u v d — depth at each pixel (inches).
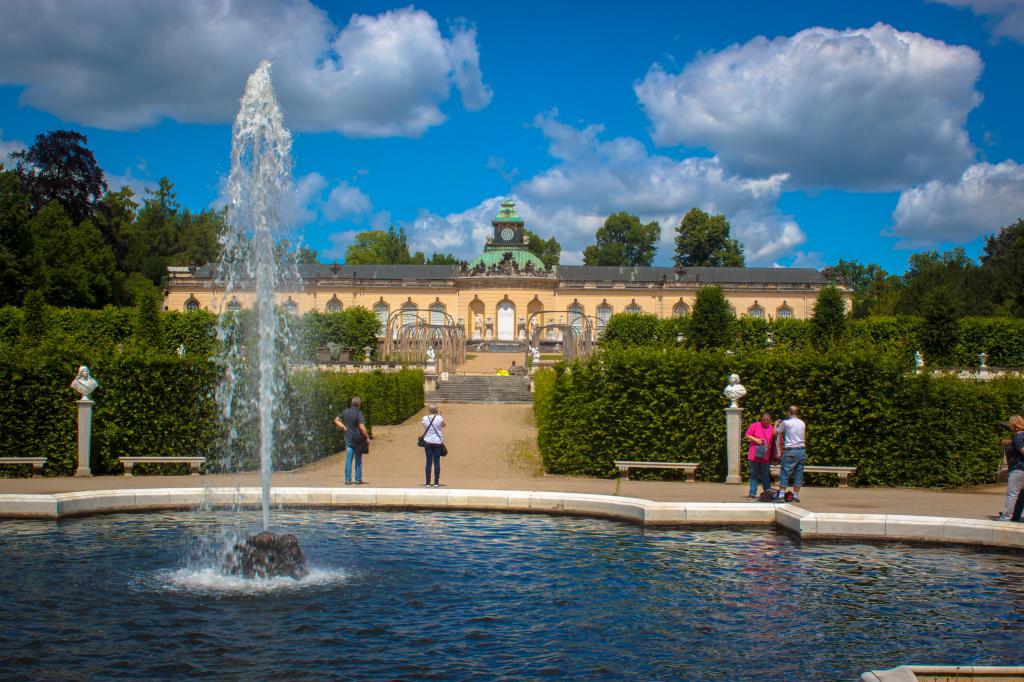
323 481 867.4
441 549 577.0
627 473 919.0
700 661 386.3
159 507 708.7
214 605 457.7
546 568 530.9
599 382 949.2
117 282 3398.1
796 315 4033.0
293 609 452.4
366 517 684.1
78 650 392.5
